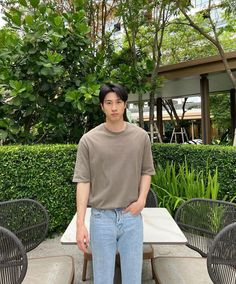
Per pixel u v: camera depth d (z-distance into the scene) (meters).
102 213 1.58
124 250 1.60
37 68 3.95
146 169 1.70
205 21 6.96
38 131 4.79
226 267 1.62
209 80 7.59
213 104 14.44
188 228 2.47
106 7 6.20
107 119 1.57
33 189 3.41
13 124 4.15
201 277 1.99
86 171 1.61
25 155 3.36
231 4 4.96
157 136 6.91
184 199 3.64
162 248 3.18
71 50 4.40
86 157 1.60
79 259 2.97
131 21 5.59
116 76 4.95
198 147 3.95
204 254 2.35
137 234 1.61
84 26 4.30
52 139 4.91
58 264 2.18
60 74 4.13
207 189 3.44
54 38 4.02
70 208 3.67
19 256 1.66
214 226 2.36
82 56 4.57
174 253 3.05
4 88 4.12
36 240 2.52
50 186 3.50
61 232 3.69
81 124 5.09
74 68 4.57
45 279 1.96
